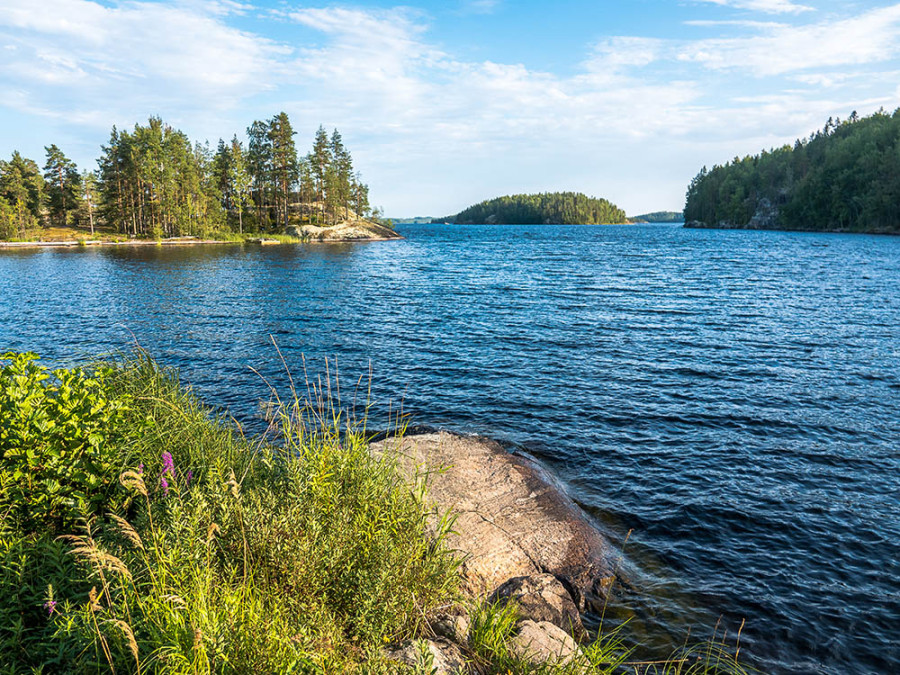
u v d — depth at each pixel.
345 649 4.01
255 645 3.43
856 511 8.40
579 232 176.38
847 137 141.38
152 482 5.66
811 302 28.33
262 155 107.12
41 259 60.91
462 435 10.62
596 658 4.82
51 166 110.00
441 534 5.55
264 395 14.03
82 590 4.13
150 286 38.12
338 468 5.52
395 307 28.89
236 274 46.91
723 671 5.30
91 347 19.48
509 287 36.88
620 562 7.04
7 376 5.41
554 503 8.03
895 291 31.94
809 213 138.25
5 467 4.82
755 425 11.93
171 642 3.29
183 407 8.31
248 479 5.95
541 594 5.94
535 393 14.23
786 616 6.10
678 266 50.75
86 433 5.15
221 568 4.39
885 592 6.54
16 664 3.55
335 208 118.38
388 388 14.74
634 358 17.73
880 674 5.33
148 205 96.56
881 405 13.05
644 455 10.43
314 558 4.44
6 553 4.23
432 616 4.96
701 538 7.67
